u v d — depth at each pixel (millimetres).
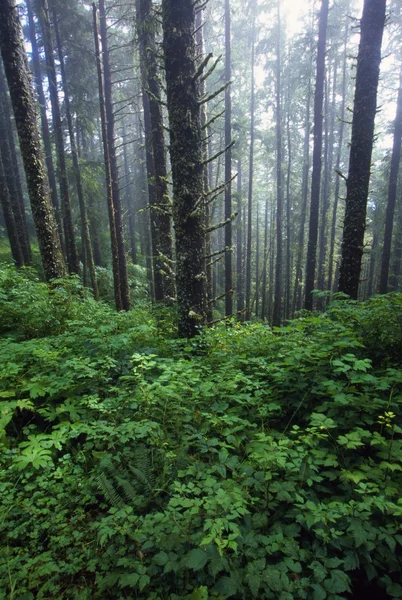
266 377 3770
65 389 3350
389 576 1984
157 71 8086
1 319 5445
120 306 9031
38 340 4461
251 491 2336
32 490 2479
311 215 12305
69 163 15023
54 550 2082
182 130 4812
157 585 1857
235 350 4527
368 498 2014
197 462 2531
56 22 14055
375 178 27969
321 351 3381
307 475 2377
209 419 2975
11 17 6852
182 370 3469
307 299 12648
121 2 13867
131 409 3203
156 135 8398
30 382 3451
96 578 1907
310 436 2500
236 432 2949
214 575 1709
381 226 22984
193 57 4762
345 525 2055
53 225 7891
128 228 28078
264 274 26438
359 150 6879
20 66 7078
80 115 14500
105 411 3025
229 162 13945
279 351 4113
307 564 1941
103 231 21422
